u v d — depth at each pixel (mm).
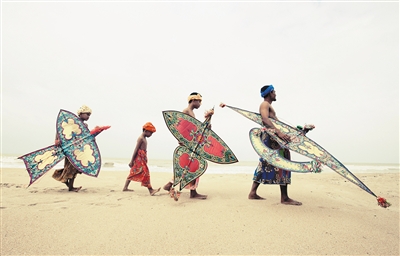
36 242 2375
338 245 2492
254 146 3777
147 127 5160
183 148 3936
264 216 3305
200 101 4637
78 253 2201
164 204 3871
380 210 3914
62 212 3260
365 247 2463
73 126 4984
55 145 4781
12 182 5855
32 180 4492
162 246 2385
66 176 4945
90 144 4996
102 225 2854
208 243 2469
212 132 4207
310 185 6293
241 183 6656
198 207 3691
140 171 4977
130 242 2443
